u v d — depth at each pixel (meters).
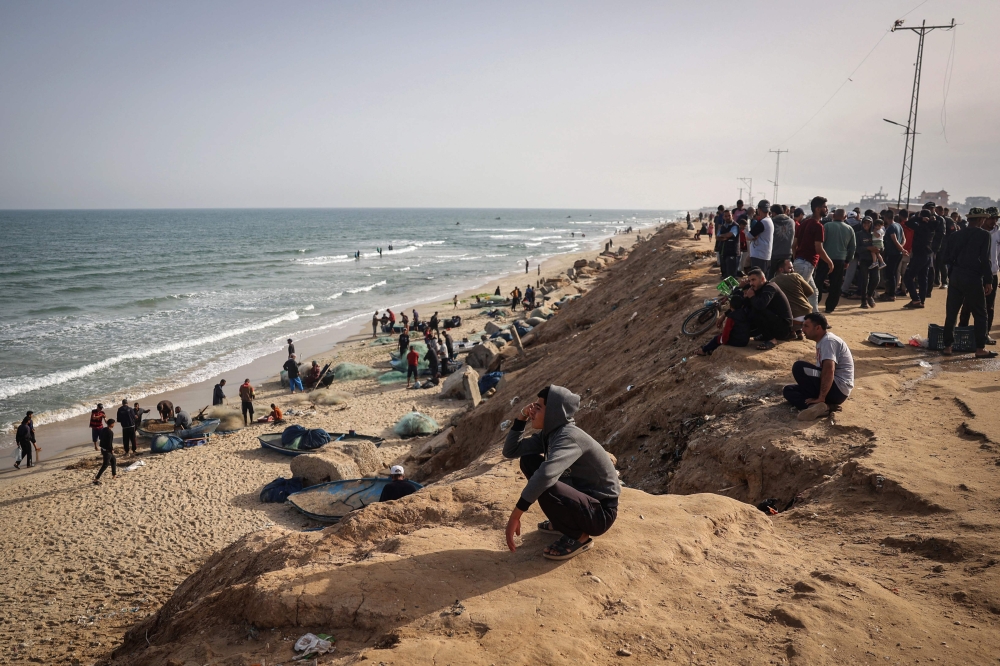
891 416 7.05
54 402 25.72
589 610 3.65
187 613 4.52
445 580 3.95
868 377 8.41
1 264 79.88
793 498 6.02
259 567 4.96
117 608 11.31
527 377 18.11
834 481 5.84
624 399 10.45
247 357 34.06
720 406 8.07
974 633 3.45
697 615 3.68
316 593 3.89
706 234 40.22
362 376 29.66
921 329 11.21
